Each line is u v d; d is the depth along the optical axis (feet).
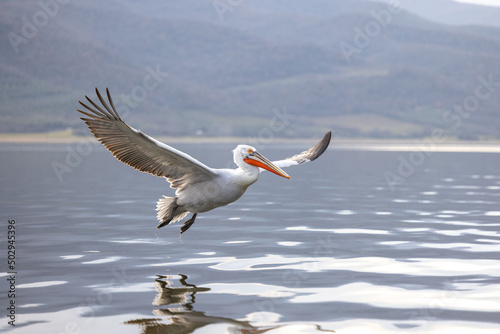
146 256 31.63
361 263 29.84
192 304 22.97
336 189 70.08
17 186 71.15
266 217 46.44
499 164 127.24
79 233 38.52
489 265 29.19
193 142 363.15
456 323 20.77
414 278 26.81
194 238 37.09
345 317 21.42
